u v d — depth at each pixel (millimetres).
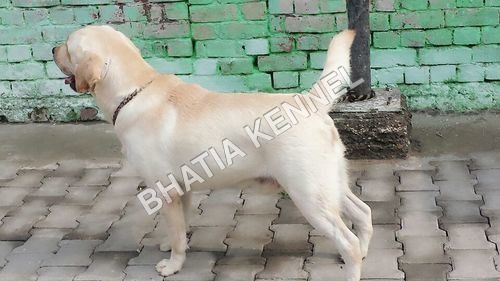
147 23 4027
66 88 4188
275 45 4000
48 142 4012
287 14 3943
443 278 2742
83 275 2902
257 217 3199
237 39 4016
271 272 2846
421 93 4016
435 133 3805
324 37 3955
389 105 3582
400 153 3570
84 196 3461
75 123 4219
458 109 4016
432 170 3463
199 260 2939
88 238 3135
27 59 4156
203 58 4070
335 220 2658
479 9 3848
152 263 2951
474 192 3260
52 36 4105
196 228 3143
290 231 3084
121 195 3451
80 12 4051
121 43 2812
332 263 2873
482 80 3959
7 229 3227
